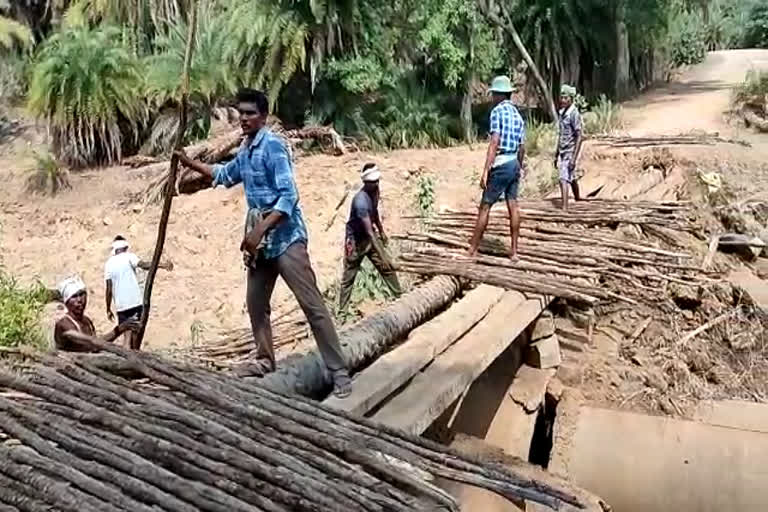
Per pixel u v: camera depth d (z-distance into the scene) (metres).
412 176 12.96
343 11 14.88
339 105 15.62
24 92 18.27
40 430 4.07
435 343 6.15
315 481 3.79
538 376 7.80
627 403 7.73
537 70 18.17
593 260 8.48
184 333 8.92
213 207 12.31
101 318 9.54
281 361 5.74
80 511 3.45
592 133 15.97
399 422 5.01
